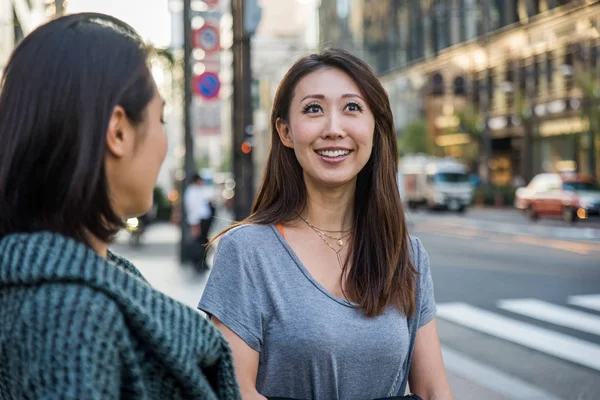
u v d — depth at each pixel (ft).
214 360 3.57
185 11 42.37
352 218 6.64
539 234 66.23
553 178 82.58
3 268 3.01
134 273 4.13
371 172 6.72
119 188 3.51
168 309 3.29
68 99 3.22
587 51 114.83
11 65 3.33
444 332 24.75
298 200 6.60
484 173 147.64
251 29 42.57
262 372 6.00
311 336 5.87
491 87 145.69
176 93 51.93
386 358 6.03
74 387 2.82
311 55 6.66
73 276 3.01
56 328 2.88
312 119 6.42
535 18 128.98
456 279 37.93
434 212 113.29
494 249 53.62
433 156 150.10
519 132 137.69
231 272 6.14
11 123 3.24
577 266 42.86
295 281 6.12
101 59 3.31
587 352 21.79
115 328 3.01
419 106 170.19
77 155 3.21
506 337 23.89
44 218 3.24
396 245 6.38
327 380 5.91
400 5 180.24
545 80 128.06
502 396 16.88
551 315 27.84
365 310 6.04
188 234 41.78
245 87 43.19
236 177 44.16
